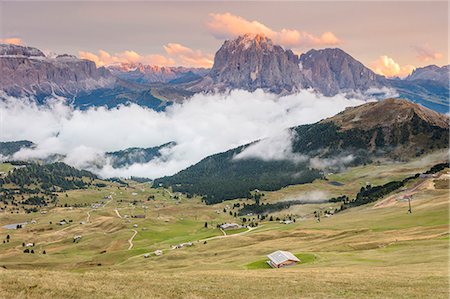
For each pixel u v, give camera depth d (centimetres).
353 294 5662
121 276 6419
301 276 6988
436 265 7894
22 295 4997
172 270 11862
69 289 5306
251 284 6206
